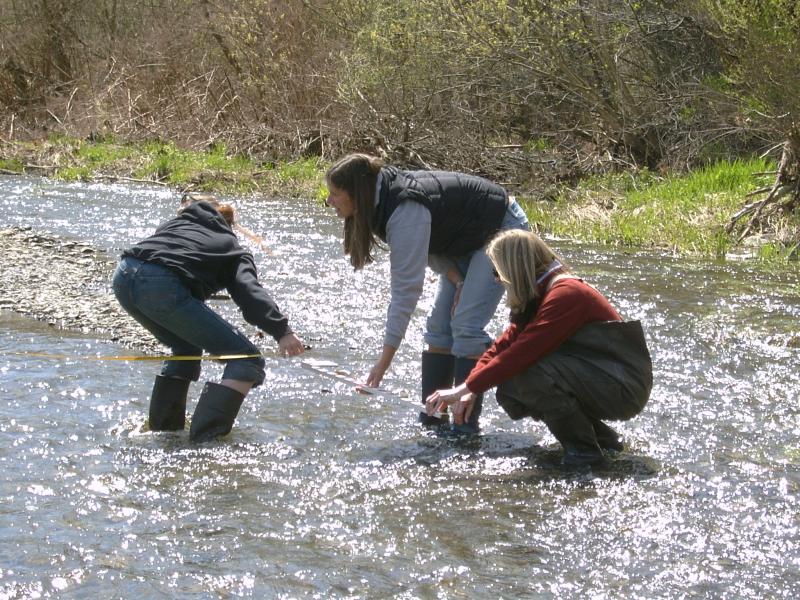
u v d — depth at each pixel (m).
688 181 13.93
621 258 10.36
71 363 6.08
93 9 24.34
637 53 16.88
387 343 4.81
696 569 3.53
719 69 15.94
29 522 3.84
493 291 4.99
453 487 4.30
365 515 3.98
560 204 13.92
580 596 3.33
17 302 7.72
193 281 4.77
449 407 5.27
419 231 4.73
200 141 19.86
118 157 18.75
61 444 4.71
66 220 12.34
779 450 4.79
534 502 4.13
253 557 3.59
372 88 17.48
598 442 4.75
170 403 4.93
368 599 3.30
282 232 11.86
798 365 6.36
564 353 4.57
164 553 3.61
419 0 16.50
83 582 3.38
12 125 21.66
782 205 11.59
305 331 7.14
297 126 18.98
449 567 3.53
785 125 11.60
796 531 3.86
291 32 19.83
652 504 4.12
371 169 4.75
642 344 4.57
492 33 15.88
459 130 16.92
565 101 17.06
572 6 15.41
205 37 21.45
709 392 5.74
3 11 24.23
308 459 4.62
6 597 3.27
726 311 7.89
